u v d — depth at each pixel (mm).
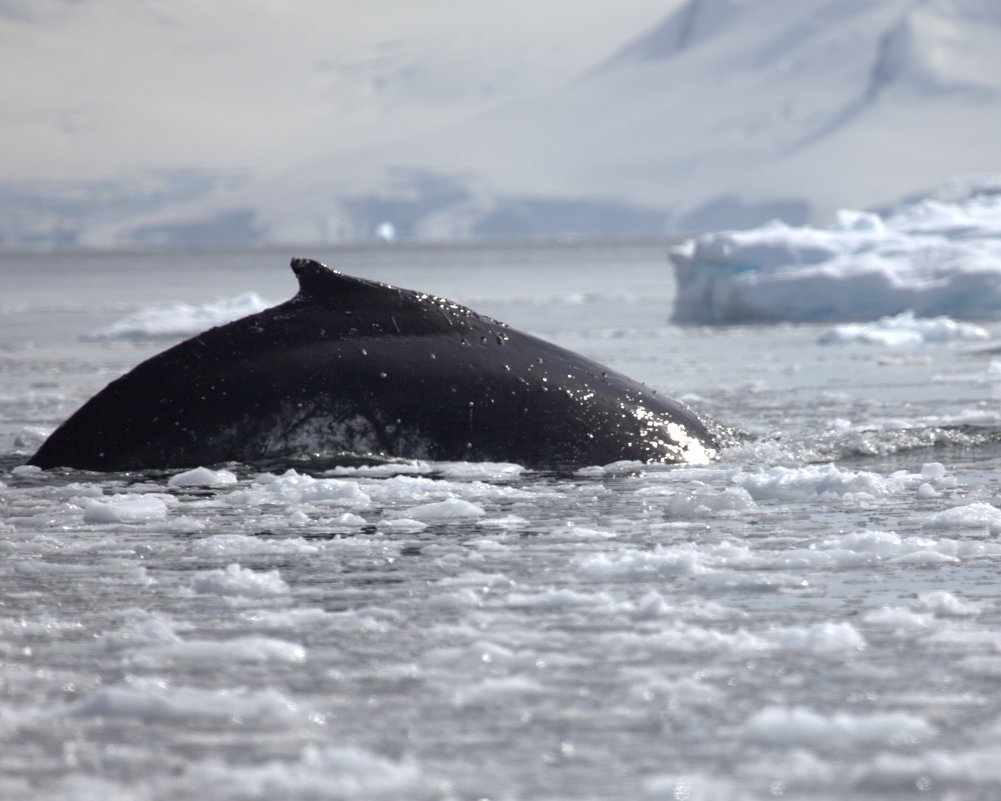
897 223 152375
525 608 21109
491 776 14227
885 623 19891
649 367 76625
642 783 13984
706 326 125438
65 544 26719
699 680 17375
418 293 38531
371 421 35750
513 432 36031
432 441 35656
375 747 15109
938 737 15172
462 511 29547
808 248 136625
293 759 14766
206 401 36000
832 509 30062
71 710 16234
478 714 16156
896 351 89000
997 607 20781
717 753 14797
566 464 35719
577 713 16156
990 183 179000
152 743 15234
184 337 121625
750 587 22375
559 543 26375
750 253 136750
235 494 31969
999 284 121500
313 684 17359
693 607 20969
